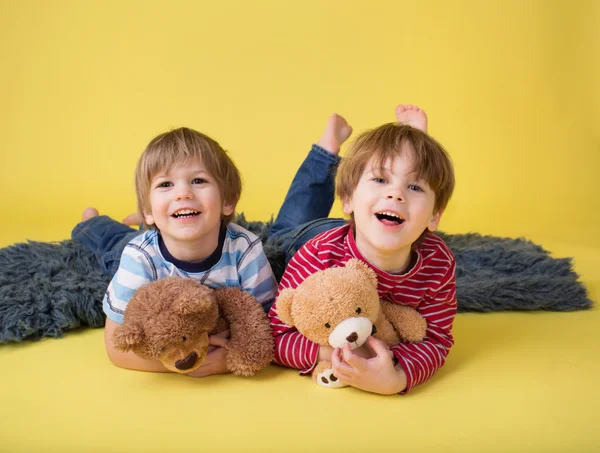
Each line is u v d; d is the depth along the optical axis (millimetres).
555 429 1183
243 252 1505
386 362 1279
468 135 3371
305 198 2166
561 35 3311
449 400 1299
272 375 1427
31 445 1124
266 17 3355
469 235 2498
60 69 3330
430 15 3330
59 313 1648
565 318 1803
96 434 1163
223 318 1434
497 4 3311
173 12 3338
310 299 1278
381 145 1356
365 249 1395
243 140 3389
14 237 2758
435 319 1428
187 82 3365
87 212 2328
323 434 1167
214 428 1187
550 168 3365
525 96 3359
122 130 3354
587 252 2566
